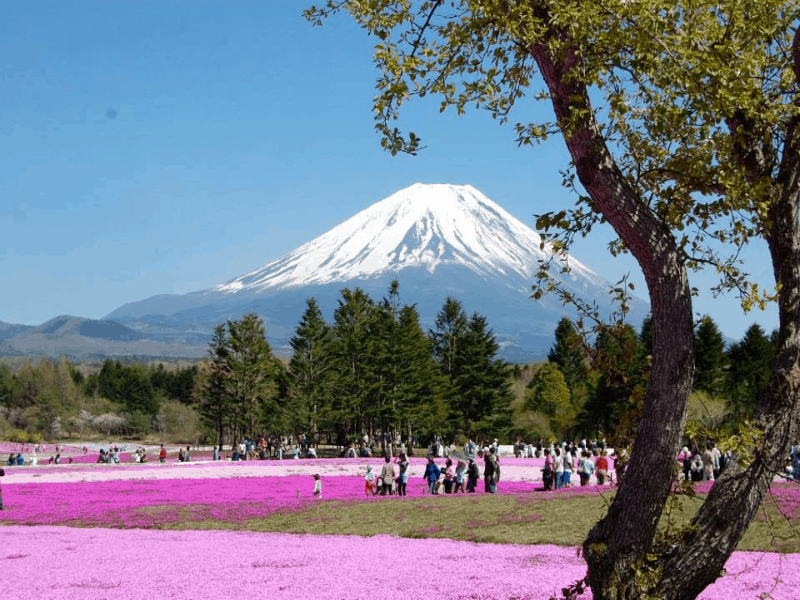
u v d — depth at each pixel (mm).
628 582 7117
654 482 7195
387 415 98625
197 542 26688
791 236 7797
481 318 118125
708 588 16094
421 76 7977
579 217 8289
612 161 7793
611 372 7965
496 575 18891
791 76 8617
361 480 51094
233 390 112750
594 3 7629
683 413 7297
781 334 7547
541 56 7984
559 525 27141
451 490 41344
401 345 101000
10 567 21406
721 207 8672
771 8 8180
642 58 7887
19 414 186250
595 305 8102
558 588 16938
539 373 110938
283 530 30719
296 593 17219
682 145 8953
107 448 139750
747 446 6973
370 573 19594
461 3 8164
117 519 34594
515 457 78188
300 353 103062
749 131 8273
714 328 88250
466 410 115375
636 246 7668
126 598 16938
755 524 23812
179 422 189125
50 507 38500
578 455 62438
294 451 83688
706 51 8055
